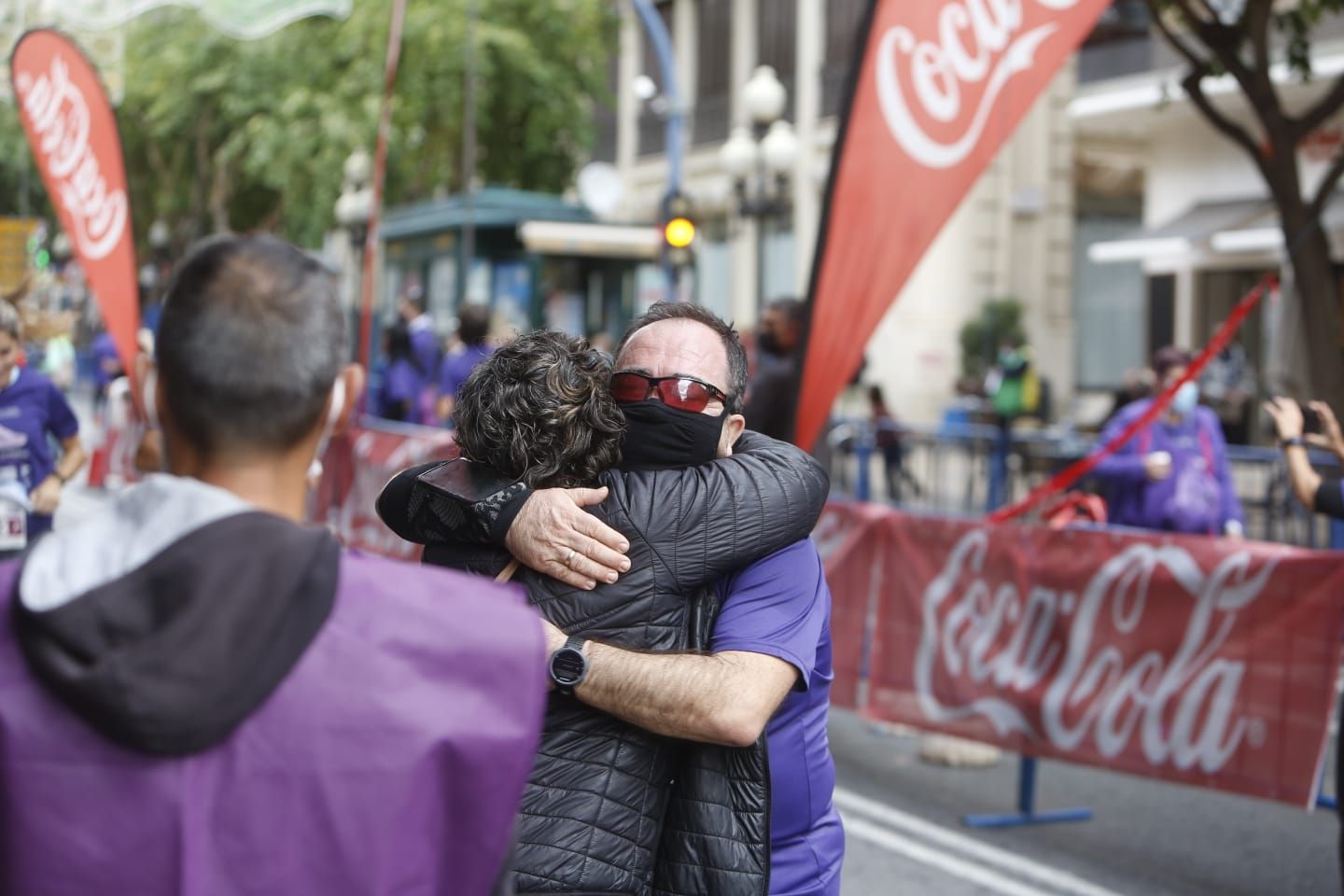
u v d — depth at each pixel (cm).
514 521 220
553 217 2100
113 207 862
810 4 2627
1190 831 576
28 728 133
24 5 1079
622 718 213
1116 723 540
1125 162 2572
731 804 218
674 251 1623
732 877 215
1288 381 1357
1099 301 2583
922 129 614
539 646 146
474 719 141
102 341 1452
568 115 2552
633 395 236
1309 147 1628
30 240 1269
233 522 138
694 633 224
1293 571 490
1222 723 507
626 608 219
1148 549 534
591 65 2652
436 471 234
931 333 2361
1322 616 481
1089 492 1216
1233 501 795
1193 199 1889
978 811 596
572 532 217
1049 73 593
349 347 161
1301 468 493
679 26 3033
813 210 2627
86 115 860
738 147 1766
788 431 716
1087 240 2575
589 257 2000
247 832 135
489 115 2505
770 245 2767
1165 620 527
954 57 603
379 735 138
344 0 1179
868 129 629
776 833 239
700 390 233
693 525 223
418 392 1385
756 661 218
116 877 132
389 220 2416
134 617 132
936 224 612
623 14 3156
